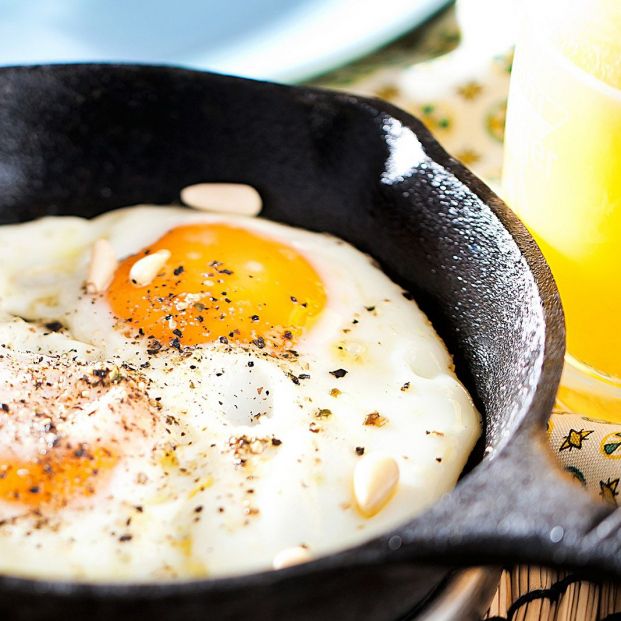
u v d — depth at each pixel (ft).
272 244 1.23
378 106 1.21
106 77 1.25
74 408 1.10
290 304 1.19
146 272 1.19
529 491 0.95
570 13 1.11
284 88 1.23
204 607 0.92
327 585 0.94
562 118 1.13
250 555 1.05
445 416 1.13
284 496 1.07
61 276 1.24
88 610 0.92
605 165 1.12
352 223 1.25
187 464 1.09
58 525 1.04
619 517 0.93
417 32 1.56
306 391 1.13
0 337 1.18
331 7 1.54
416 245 1.20
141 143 1.27
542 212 1.18
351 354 1.16
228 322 1.17
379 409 1.13
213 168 1.27
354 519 1.07
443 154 1.18
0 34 1.57
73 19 1.59
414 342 1.17
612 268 1.16
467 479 0.95
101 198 1.28
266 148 1.26
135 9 1.59
